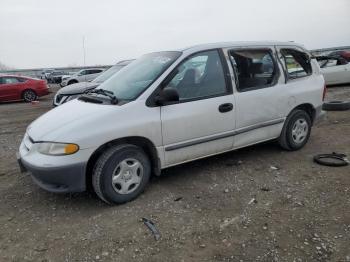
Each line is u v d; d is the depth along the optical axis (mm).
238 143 4723
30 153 3732
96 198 4078
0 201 4102
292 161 5066
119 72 4941
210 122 4348
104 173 3686
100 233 3314
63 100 8211
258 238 3127
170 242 3129
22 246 3160
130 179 3896
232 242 3086
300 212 3553
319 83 5598
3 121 10172
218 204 3803
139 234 3273
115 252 3012
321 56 13953
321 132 6723
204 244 3076
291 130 5320
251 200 3863
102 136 3631
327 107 8891
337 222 3328
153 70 4277
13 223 3576
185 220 3492
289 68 5262
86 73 24234
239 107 4590
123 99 3984
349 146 5730
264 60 4957
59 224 3520
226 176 4574
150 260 2885
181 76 4199
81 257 2965
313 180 4348
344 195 3889
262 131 4969
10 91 15719
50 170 3500
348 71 13711
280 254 2889
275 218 3455
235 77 4602
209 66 4441
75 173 3564
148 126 3895
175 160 4219
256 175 4578
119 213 3686
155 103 3977
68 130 3590
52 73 41969
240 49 4738
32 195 4246
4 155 6074
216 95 4418
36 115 11242
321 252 2889
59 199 4094
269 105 4922
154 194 4105
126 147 3797
